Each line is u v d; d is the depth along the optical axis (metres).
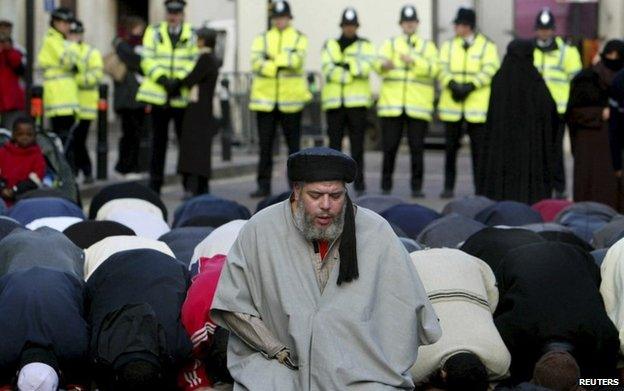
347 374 17.09
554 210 31.89
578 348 20.91
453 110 45.56
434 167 58.78
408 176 54.94
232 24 69.75
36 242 23.14
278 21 46.09
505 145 39.69
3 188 34.12
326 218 17.36
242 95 62.81
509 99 39.66
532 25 60.88
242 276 17.70
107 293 20.98
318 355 17.17
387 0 61.97
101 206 31.30
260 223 17.77
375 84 63.66
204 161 44.16
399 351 17.42
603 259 23.14
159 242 24.25
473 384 19.92
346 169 17.38
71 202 29.86
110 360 19.94
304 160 17.34
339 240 17.58
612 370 21.39
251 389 17.27
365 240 17.66
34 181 34.19
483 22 61.25
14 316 20.30
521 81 39.69
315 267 17.56
